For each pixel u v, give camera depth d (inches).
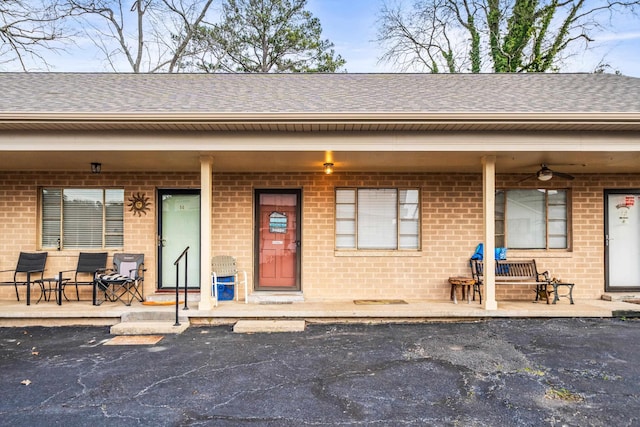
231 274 311.7
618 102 269.9
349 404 147.9
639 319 266.1
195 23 842.8
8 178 318.7
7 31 681.0
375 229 328.2
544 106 259.1
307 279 320.8
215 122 228.7
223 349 210.4
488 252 268.5
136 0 828.0
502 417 138.3
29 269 307.6
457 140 243.0
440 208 323.6
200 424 134.1
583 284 322.3
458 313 266.1
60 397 154.0
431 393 156.7
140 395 155.6
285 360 193.6
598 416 138.7
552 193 330.6
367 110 241.1
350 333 239.6
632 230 328.2
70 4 741.9
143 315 260.7
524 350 206.1
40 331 246.4
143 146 241.0
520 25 700.0
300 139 243.1
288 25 844.6
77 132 239.5
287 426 132.7
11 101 269.6
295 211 329.4
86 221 324.5
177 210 329.4
